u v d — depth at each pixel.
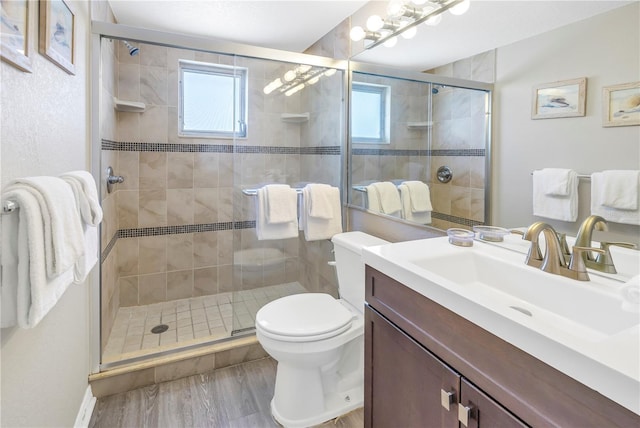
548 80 1.20
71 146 1.37
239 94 2.40
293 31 2.59
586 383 0.58
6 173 0.80
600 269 1.03
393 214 2.04
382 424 1.20
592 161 1.08
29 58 0.91
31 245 0.78
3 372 0.81
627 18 0.98
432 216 1.75
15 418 0.87
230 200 2.99
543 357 0.65
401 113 1.94
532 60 1.25
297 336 1.47
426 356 0.97
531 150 1.26
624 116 1.00
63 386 1.27
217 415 1.63
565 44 1.14
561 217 1.17
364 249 1.29
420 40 1.78
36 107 0.98
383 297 1.18
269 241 2.51
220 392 1.80
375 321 1.23
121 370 1.78
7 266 0.77
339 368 1.82
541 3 1.21
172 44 1.96
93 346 1.75
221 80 2.88
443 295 0.89
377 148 2.16
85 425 1.53
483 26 1.44
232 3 2.15
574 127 1.13
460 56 1.55
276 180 2.52
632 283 0.84
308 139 2.53
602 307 0.91
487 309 0.77
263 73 2.44
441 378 0.92
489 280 1.23
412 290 1.03
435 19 1.68
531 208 1.27
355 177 2.40
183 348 1.99
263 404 1.71
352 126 2.39
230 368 2.02
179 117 2.76
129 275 2.70
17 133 0.86
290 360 1.52
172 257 2.83
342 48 2.45
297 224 2.41
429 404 0.97
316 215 2.36
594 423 0.58
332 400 1.68
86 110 1.65
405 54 1.88
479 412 0.80
